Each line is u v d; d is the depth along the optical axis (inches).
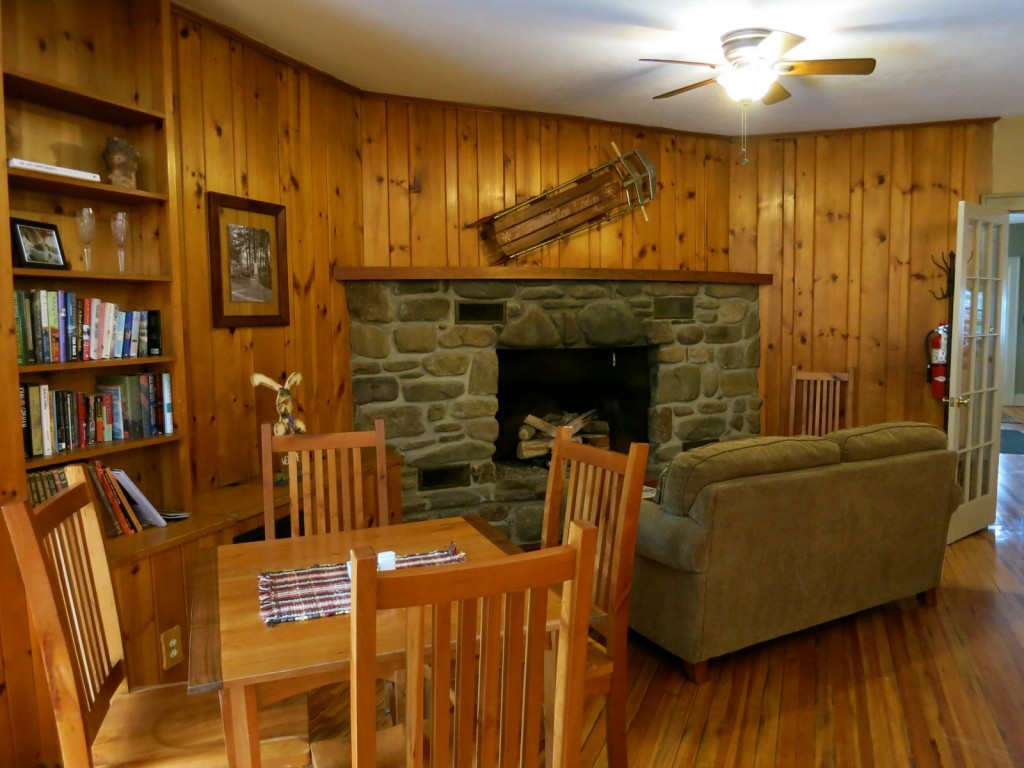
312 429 151.9
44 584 54.3
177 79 119.3
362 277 158.2
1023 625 131.0
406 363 165.8
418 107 170.1
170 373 110.0
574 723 51.4
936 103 176.9
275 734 65.7
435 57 142.3
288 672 54.5
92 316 99.7
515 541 177.5
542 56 141.7
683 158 203.2
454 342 168.9
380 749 62.1
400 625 61.6
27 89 91.7
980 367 183.8
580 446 91.5
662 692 109.3
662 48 137.6
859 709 104.3
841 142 202.8
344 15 122.1
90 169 105.8
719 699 107.3
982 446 186.4
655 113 183.2
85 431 100.4
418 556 78.3
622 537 80.5
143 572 94.3
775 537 112.3
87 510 69.7
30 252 93.7
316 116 151.4
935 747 95.1
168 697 71.2
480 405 172.2
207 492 124.0
